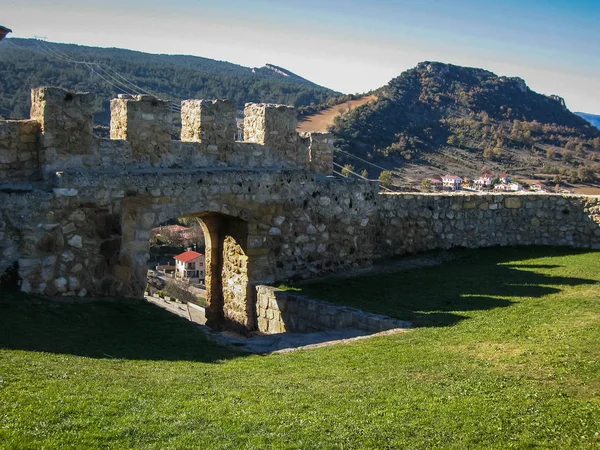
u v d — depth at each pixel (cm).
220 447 675
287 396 838
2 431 654
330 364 1016
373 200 1872
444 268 1867
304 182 1722
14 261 1255
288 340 1267
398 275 1788
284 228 1695
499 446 692
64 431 677
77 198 1322
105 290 1374
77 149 1373
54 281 1300
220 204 1562
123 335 1170
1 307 1159
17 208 1255
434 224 2061
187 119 1628
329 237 1788
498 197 2142
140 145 1465
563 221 2134
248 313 1656
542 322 1178
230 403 801
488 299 1449
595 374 880
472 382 880
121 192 1382
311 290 1619
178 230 5350
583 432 717
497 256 2000
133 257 1413
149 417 734
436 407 791
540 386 852
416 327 1254
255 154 1673
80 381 831
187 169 1538
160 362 1012
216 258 1772
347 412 780
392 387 873
